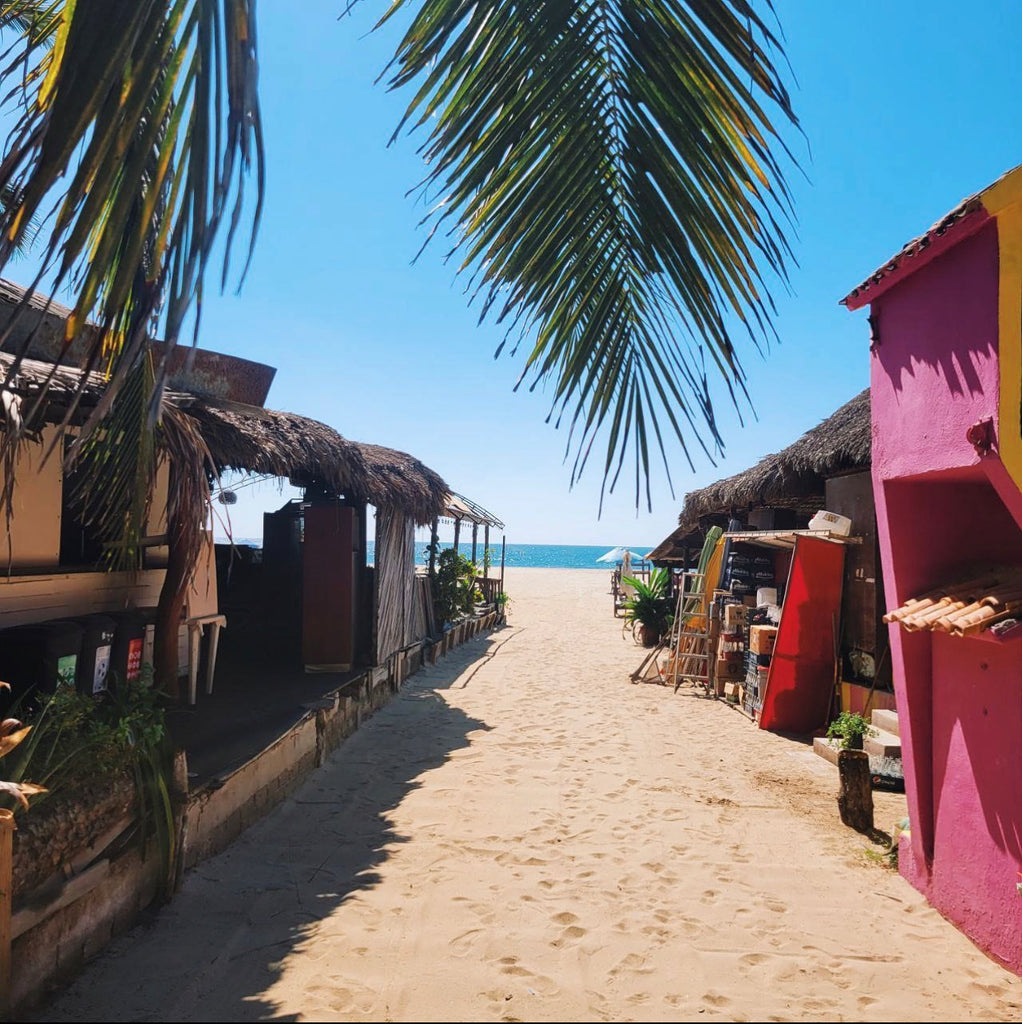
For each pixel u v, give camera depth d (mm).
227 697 7184
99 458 3980
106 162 1055
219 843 4688
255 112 1048
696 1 1526
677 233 1666
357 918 3783
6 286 4406
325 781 6398
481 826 5289
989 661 3672
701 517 14453
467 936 3609
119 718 3996
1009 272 3396
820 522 8641
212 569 7625
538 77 1620
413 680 11672
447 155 1592
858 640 8344
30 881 2895
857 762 5461
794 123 1459
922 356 4148
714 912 3955
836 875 4543
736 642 10992
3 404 2814
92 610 6367
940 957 3521
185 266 1001
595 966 3344
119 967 3242
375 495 8656
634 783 6449
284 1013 2898
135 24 1022
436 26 1586
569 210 1709
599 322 1770
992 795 3605
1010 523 4453
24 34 2025
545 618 24688
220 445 5828
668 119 1622
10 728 3039
